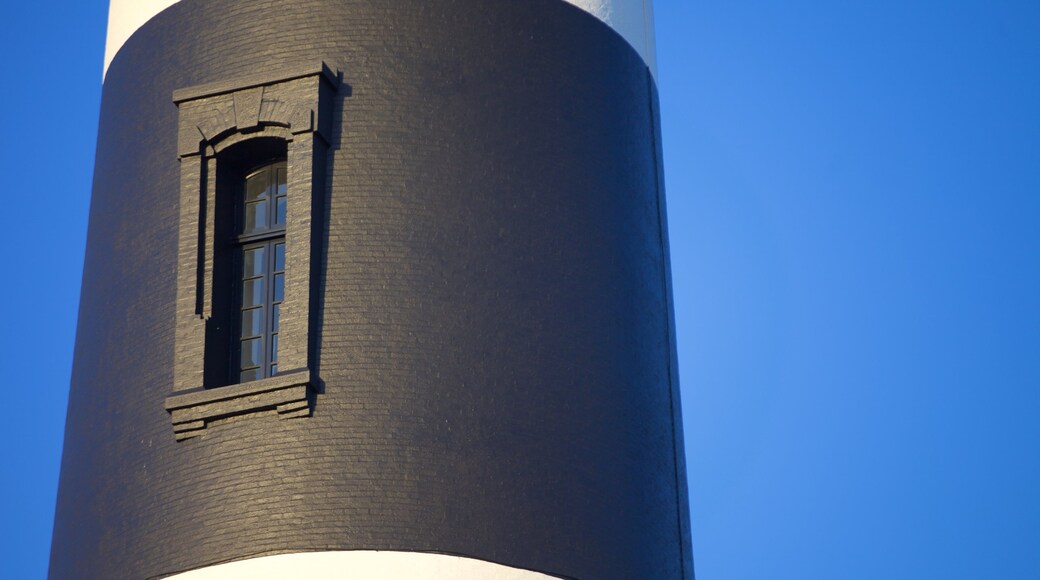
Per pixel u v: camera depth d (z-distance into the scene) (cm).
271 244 2105
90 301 2189
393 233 2050
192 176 2106
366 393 1969
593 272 2138
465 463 1956
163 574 1941
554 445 2012
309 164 2053
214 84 2125
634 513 2064
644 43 2411
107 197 2228
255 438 1958
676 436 2225
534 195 2125
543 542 1958
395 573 1886
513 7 2225
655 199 2323
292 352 1978
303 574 1884
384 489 1925
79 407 2136
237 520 1927
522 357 2033
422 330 2008
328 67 2119
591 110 2234
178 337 2033
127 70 2284
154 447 2009
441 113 2125
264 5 2181
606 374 2095
